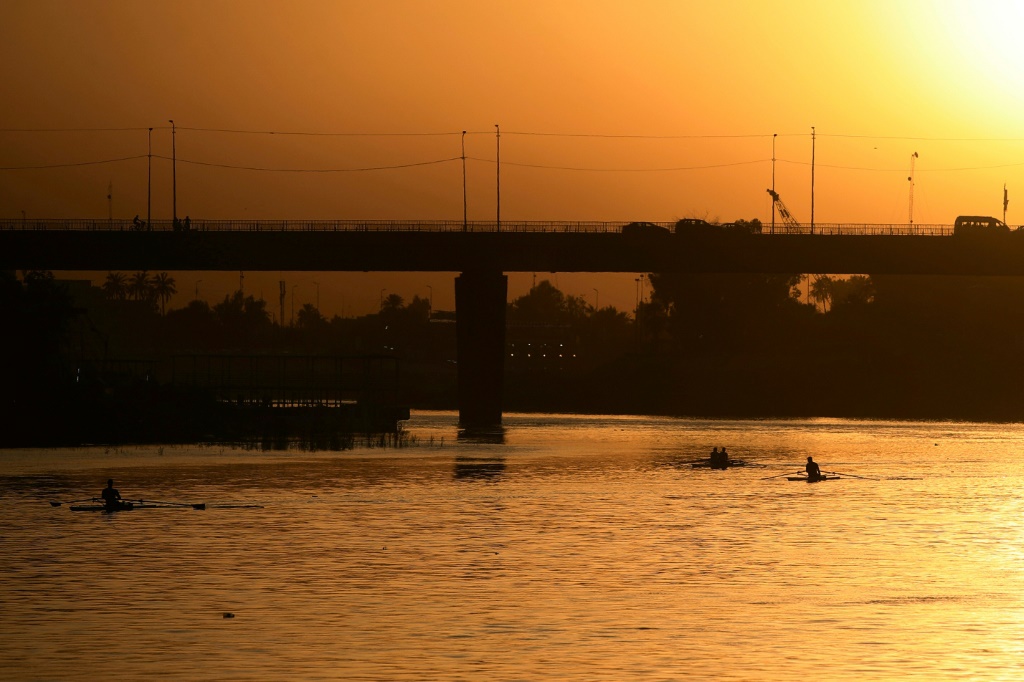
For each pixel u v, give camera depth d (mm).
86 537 145750
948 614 105188
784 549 137875
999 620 103062
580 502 182000
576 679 86000
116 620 102500
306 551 136000
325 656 91562
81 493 188750
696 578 120562
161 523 157875
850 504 180625
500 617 103750
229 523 158125
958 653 92875
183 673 87250
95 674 87125
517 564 127938
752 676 86938
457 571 124000
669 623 101875
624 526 156250
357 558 131500
